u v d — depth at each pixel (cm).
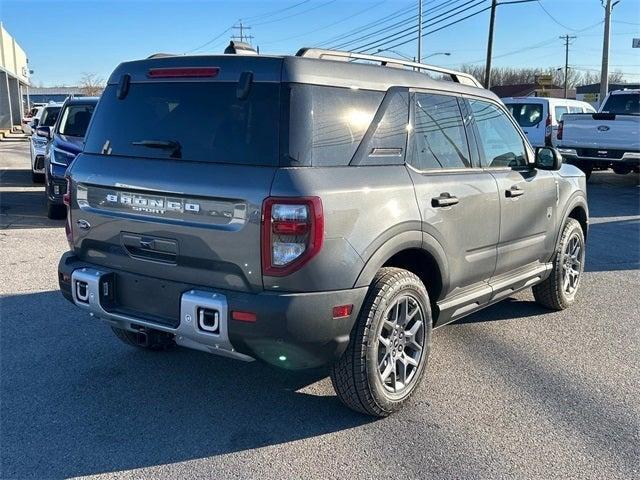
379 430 369
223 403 400
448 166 425
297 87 334
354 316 343
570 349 502
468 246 432
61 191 984
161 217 352
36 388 417
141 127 375
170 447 348
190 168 343
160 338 382
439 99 426
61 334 515
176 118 362
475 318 579
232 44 380
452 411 393
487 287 475
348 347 354
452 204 407
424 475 323
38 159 1425
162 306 359
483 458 340
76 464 329
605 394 421
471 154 452
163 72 373
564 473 327
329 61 357
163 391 416
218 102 350
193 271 345
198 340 338
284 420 379
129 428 368
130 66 392
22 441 351
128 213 367
